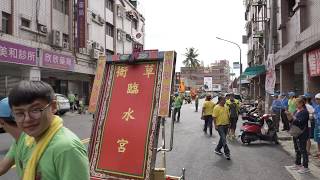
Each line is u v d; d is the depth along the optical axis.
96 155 5.71
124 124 5.68
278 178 9.19
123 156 5.56
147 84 5.71
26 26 28.20
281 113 18.17
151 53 5.75
